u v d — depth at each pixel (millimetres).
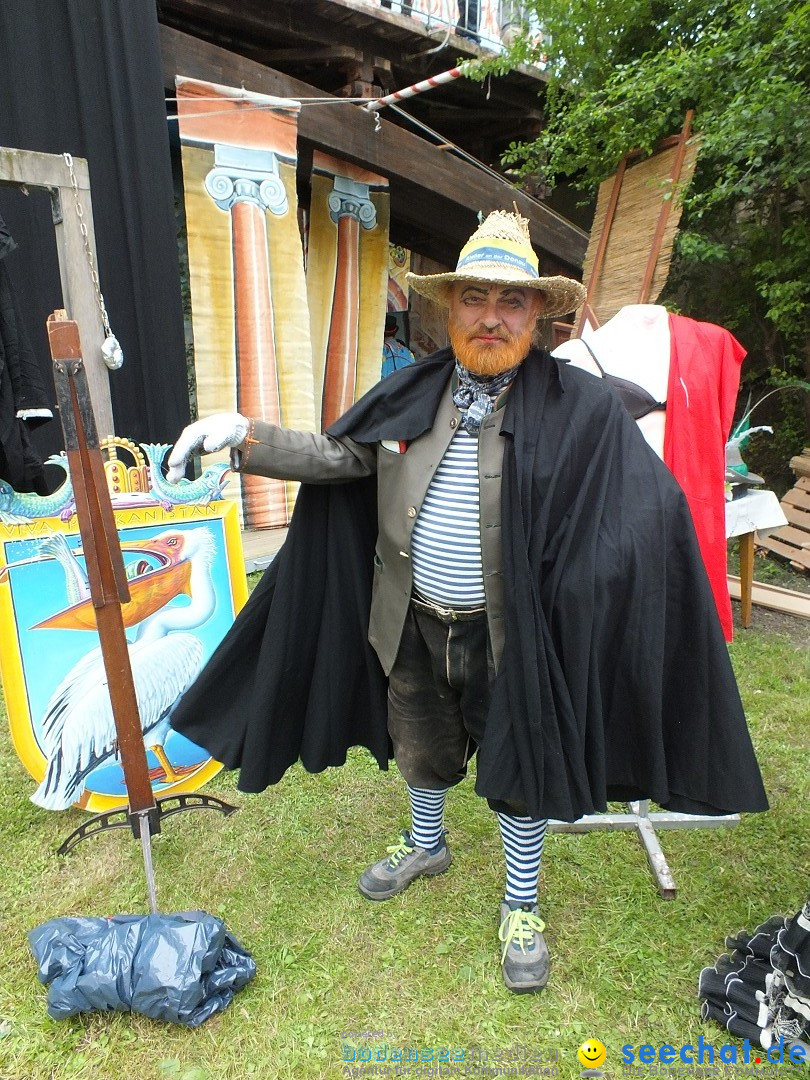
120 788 2295
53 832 2445
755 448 6609
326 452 1809
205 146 4332
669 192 4633
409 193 5805
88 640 2199
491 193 5648
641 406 2383
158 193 3990
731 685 1678
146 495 2240
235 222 4531
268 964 1948
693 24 5293
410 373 1791
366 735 2209
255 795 2660
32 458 2365
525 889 1974
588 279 5477
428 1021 1796
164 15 4785
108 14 3684
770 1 4215
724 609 2525
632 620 1632
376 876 2178
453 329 1673
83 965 1793
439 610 1803
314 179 5312
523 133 6914
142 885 2213
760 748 2938
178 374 4230
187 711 2055
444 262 7336
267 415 4883
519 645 1631
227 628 2377
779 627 4293
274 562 2000
